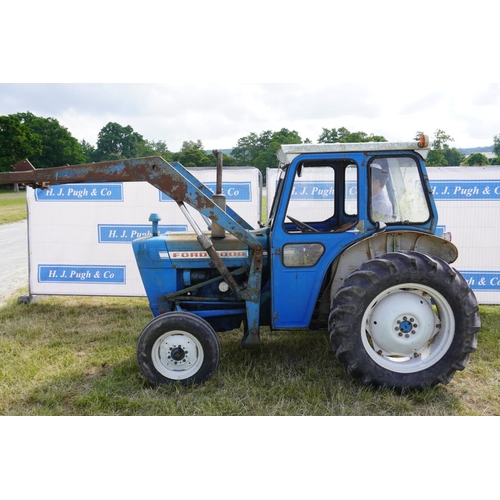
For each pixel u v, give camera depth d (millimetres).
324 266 3678
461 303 3373
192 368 3629
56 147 66312
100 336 4945
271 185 6094
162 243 4008
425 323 3480
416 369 3451
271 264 3711
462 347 3404
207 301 4074
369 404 3318
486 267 5938
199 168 6203
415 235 3611
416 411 3260
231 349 4402
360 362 3406
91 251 6445
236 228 3615
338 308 3383
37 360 4281
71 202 6367
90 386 3748
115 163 3527
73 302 6520
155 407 3344
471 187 5828
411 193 3639
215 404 3350
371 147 3535
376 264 3377
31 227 6426
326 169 5227
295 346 4453
